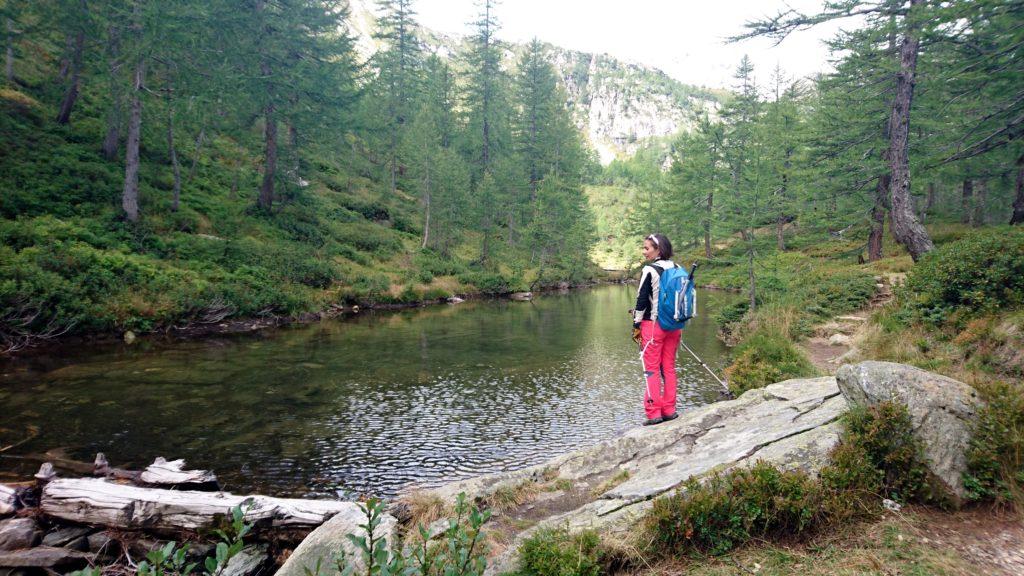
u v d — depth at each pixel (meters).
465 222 46.88
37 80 27.17
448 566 2.30
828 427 3.88
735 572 2.77
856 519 3.10
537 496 4.33
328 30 35.41
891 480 3.38
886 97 18.70
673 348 5.41
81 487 4.79
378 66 50.88
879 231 22.98
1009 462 3.20
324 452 7.53
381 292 27.84
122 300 15.44
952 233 21.72
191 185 27.94
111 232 18.70
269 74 29.19
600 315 25.59
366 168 52.78
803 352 10.42
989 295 8.51
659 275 5.16
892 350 8.86
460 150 63.28
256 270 21.98
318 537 3.70
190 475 5.56
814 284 18.05
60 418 8.36
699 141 48.47
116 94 21.50
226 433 8.13
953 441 3.28
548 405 10.09
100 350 13.48
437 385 11.54
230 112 29.47
